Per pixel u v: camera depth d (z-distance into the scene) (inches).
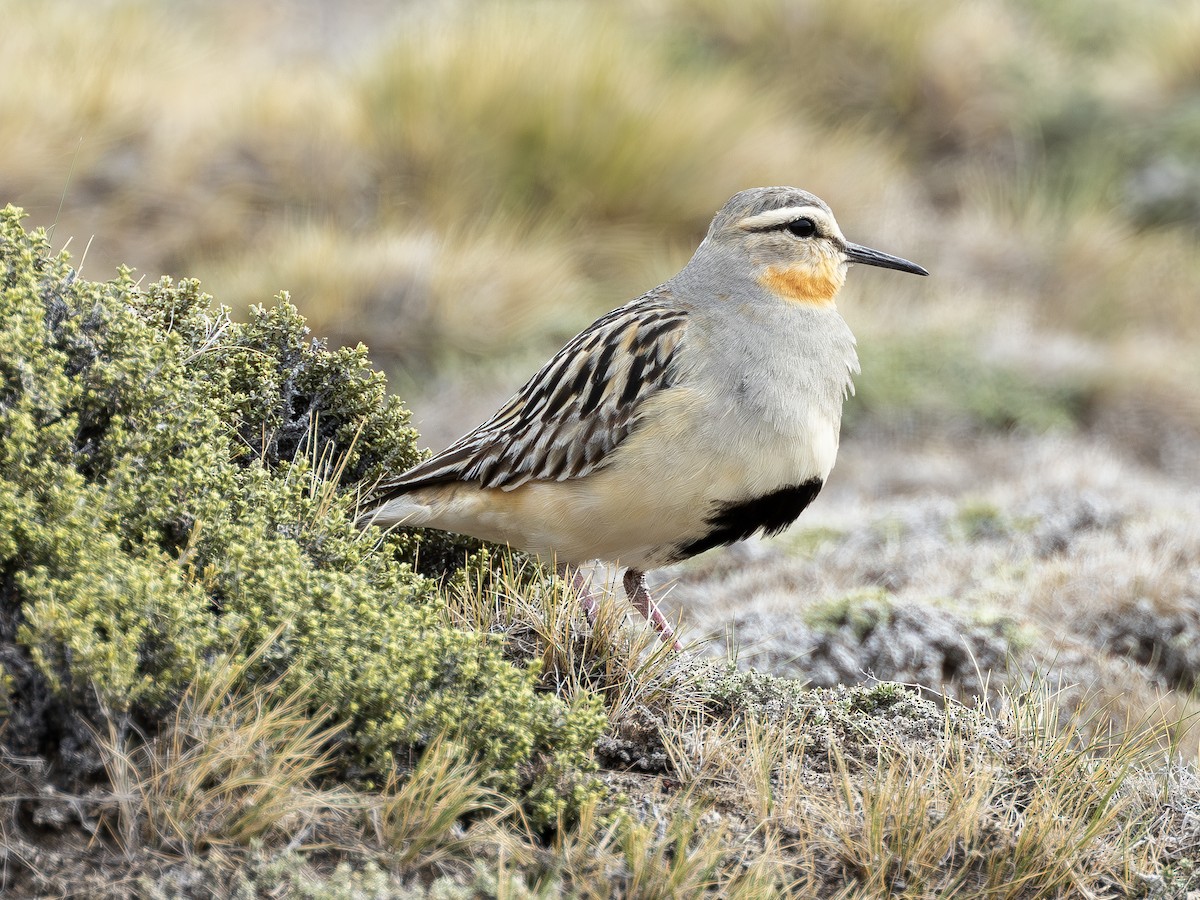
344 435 386.3
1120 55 1298.0
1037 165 1171.3
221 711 264.4
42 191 906.1
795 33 1203.9
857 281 981.8
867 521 634.8
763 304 372.8
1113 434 845.8
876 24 1199.6
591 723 294.0
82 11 1106.1
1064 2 1392.7
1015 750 327.6
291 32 1311.5
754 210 379.6
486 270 882.8
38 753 256.1
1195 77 1228.5
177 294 362.0
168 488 287.0
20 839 245.8
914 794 296.8
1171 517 605.3
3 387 281.6
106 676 251.6
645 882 266.4
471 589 368.5
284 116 970.1
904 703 342.6
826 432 371.6
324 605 286.7
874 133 1179.3
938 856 290.5
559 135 976.9
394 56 1031.0
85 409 297.3
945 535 613.6
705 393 357.4
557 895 260.4
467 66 1000.2
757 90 1129.4
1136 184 1146.7
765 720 325.7
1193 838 311.3
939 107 1194.6
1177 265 1038.4
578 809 282.0
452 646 291.7
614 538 366.9
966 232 1055.0
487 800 280.1
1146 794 326.0
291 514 311.6
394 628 289.6
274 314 382.6
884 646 457.7
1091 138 1181.1
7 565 265.0
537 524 366.3
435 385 836.0
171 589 266.8
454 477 369.1
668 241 987.3
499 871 255.6
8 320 282.7
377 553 324.2
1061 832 298.0
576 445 358.9
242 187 936.3
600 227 967.6
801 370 367.9
